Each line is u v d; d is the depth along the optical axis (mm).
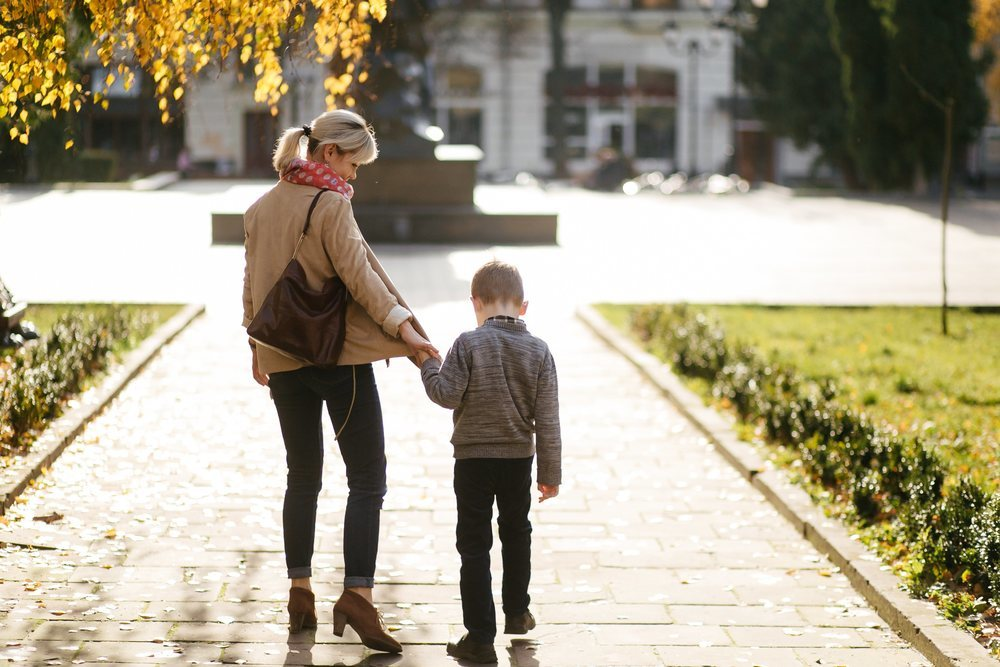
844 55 45594
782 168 72938
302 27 9031
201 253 27094
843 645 6691
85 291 21000
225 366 14578
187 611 6883
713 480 10242
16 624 6543
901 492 9031
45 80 8734
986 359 16172
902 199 47031
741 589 7582
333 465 10312
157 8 8336
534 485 9922
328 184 6375
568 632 6820
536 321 19125
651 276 24984
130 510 8773
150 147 57406
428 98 31922
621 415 12680
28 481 9023
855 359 16000
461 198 31438
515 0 70875
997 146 55781
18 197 42781
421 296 21172
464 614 6352
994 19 44469
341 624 6305
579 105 74688
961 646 6379
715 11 73062
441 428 11828
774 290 23172
